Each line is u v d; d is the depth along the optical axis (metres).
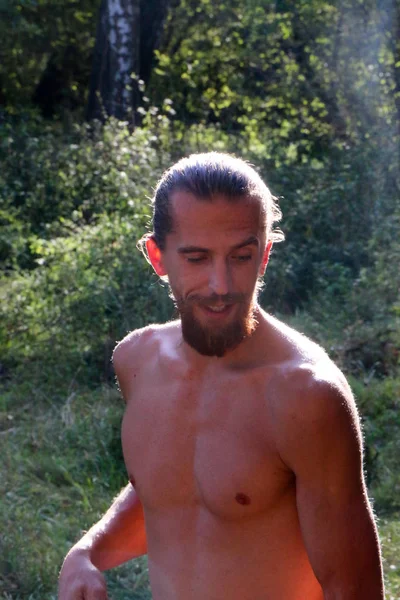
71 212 11.77
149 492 2.17
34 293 8.88
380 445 6.27
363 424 6.41
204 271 1.95
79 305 8.12
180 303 2.00
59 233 10.82
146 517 2.22
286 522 2.03
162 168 11.95
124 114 15.13
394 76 15.30
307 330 8.14
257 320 2.09
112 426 6.49
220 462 2.04
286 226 10.05
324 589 1.99
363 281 8.66
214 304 1.95
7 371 7.95
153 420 2.18
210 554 2.07
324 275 9.32
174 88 18.06
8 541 5.02
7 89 19.53
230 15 17.62
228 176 1.94
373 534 1.99
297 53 16.75
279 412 1.97
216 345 2.00
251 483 2.00
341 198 10.46
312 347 2.07
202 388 2.11
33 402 7.27
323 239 10.15
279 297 9.00
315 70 15.99
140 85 15.30
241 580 2.05
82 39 19.44
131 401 2.28
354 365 7.50
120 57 15.15
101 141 12.83
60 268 8.84
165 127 13.44
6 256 10.61
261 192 1.99
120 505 2.49
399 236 9.55
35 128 14.87
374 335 7.79
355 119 15.43
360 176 10.88
